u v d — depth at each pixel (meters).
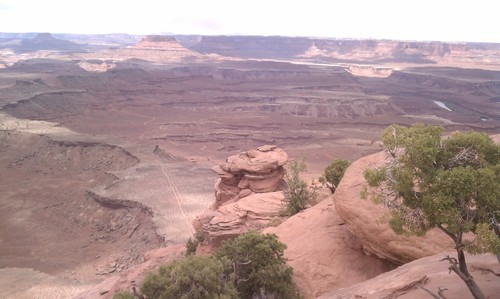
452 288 13.26
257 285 23.05
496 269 13.96
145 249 60.22
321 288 22.77
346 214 22.50
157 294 20.03
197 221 37.62
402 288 14.56
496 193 10.39
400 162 11.69
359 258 23.88
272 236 24.42
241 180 46.22
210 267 20.38
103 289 32.31
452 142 11.65
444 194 10.79
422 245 19.44
